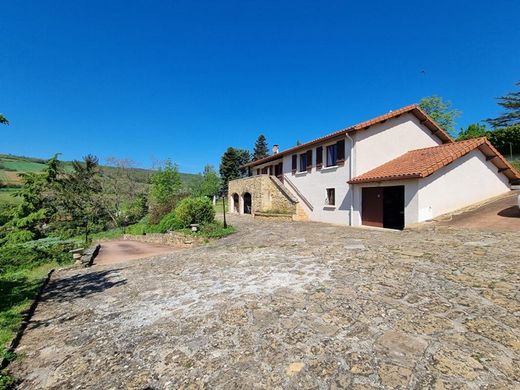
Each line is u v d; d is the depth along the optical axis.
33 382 3.54
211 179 46.59
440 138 18.91
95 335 4.67
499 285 4.71
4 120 5.89
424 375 2.80
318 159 19.39
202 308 5.13
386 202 15.12
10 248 13.12
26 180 22.66
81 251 11.98
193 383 3.11
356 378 2.87
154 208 24.31
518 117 43.19
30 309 6.19
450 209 13.25
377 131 16.67
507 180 15.62
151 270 9.02
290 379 2.98
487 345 3.18
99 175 29.30
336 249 8.56
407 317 3.96
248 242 11.89
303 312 4.45
